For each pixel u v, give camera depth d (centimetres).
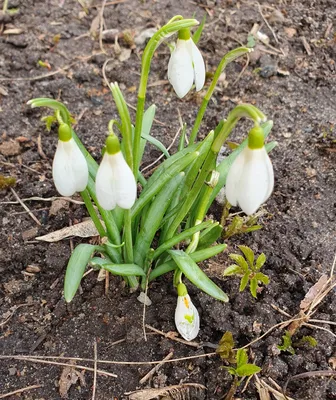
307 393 24
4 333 27
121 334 26
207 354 25
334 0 45
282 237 30
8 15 43
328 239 30
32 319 27
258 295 27
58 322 27
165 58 41
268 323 26
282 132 36
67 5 45
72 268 23
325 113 37
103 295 28
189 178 24
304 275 28
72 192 20
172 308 27
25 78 39
